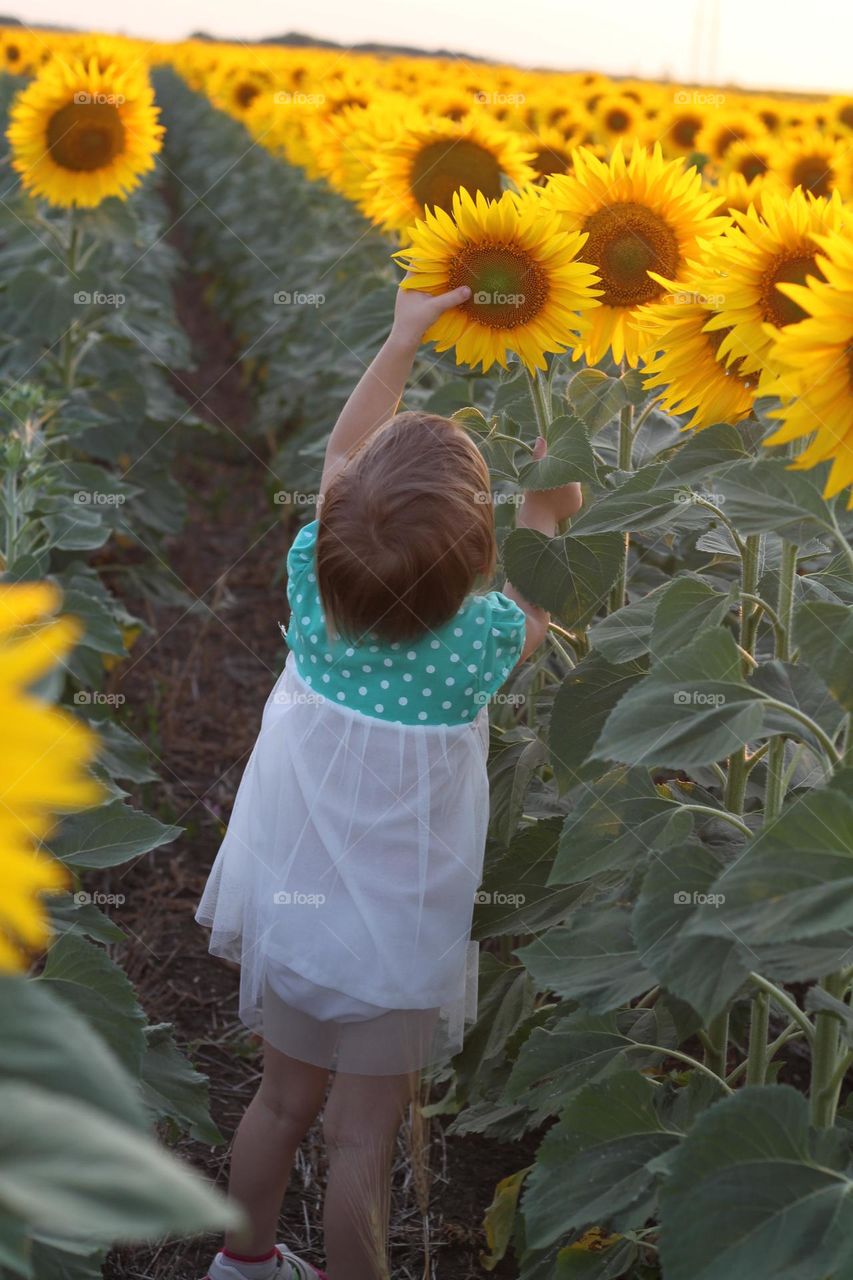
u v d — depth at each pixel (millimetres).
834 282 1285
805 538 1624
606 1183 1626
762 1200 1326
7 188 6105
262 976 2043
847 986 1621
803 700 1666
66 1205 577
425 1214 1937
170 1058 2145
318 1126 2691
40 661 623
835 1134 1403
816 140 5160
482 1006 2389
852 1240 1283
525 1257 2088
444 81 7742
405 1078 2000
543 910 2158
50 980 1786
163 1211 576
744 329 1768
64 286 5062
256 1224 2117
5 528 3344
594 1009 1630
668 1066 2678
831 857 1339
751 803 2291
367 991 1940
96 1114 635
